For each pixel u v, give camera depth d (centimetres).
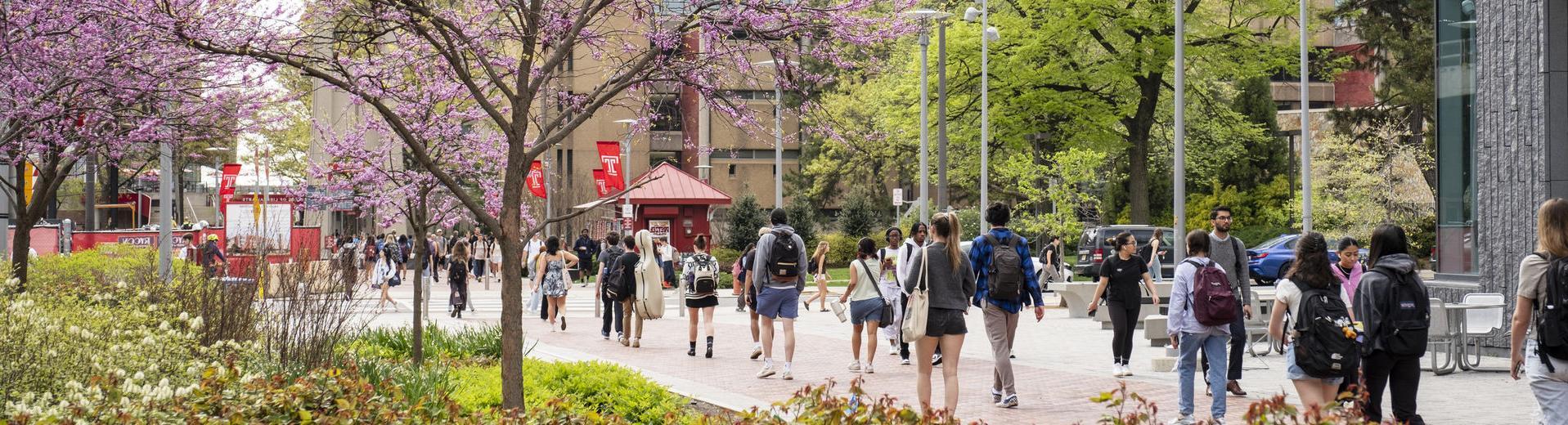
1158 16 3647
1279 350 1495
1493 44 1485
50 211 5119
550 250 1956
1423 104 4181
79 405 579
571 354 1544
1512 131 1458
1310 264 776
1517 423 951
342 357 1009
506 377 752
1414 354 776
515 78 881
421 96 1121
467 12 819
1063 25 3622
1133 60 3703
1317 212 4119
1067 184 3806
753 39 805
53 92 1062
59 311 830
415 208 1388
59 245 3347
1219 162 4897
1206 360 1117
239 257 1196
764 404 1048
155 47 1008
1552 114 1404
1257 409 418
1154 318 1641
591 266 4372
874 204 6112
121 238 3547
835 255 5009
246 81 1136
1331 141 4225
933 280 917
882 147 5431
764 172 7044
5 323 700
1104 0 3591
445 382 907
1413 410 794
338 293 1088
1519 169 1448
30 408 611
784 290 1294
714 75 862
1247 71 3769
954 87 3844
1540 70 1415
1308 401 781
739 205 4778
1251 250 3522
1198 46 3778
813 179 6538
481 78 980
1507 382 1224
